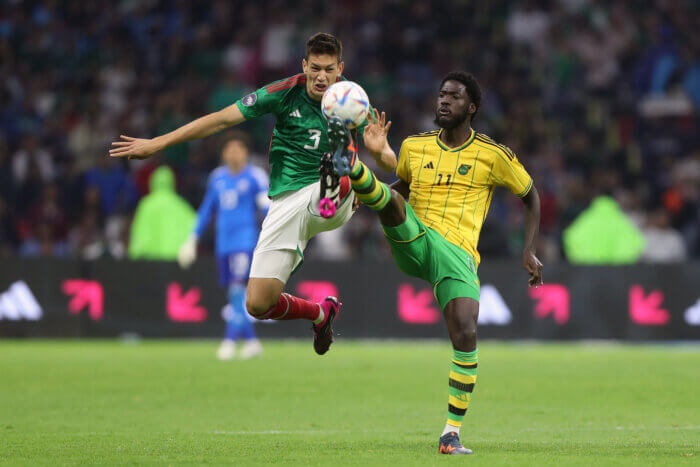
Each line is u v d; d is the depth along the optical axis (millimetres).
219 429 21312
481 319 51281
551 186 67250
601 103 74250
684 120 73938
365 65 75750
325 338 22250
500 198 64000
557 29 78250
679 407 25828
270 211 20891
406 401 26828
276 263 20656
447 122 19422
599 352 45500
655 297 51875
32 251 61438
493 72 75625
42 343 47781
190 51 76000
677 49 77312
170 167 67062
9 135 69438
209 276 50188
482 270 51500
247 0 78438
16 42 75188
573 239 56406
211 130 19453
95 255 55969
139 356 40469
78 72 74438
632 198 64938
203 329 50188
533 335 51531
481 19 78875
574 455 17156
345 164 17109
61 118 70562
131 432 20688
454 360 18047
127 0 79000
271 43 75688
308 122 20297
